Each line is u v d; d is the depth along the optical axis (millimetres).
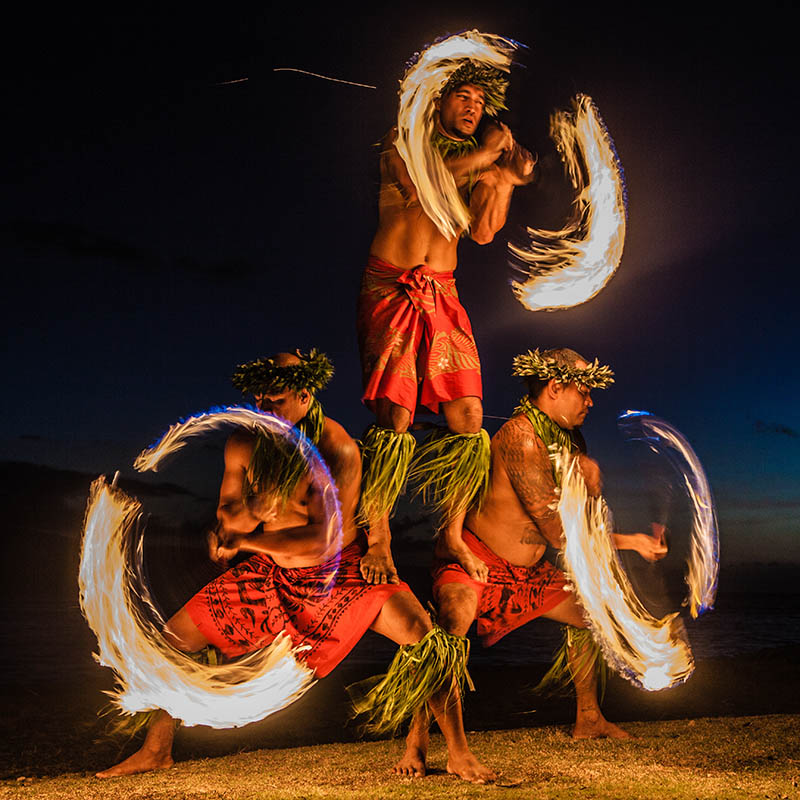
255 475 4125
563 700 9227
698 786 3766
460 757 4020
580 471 4602
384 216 4586
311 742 6855
